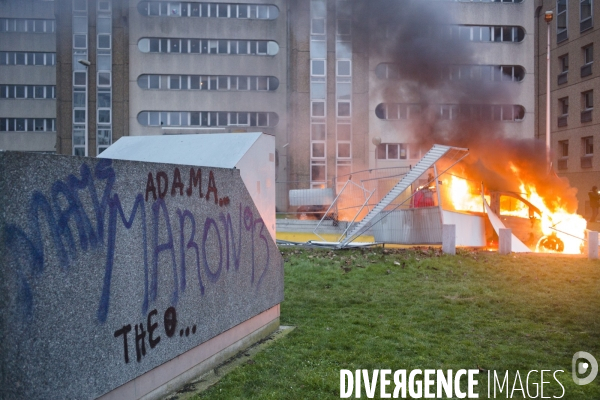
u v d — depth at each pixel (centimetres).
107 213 362
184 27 4422
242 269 556
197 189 476
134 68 4397
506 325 692
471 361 544
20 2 4512
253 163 895
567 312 770
